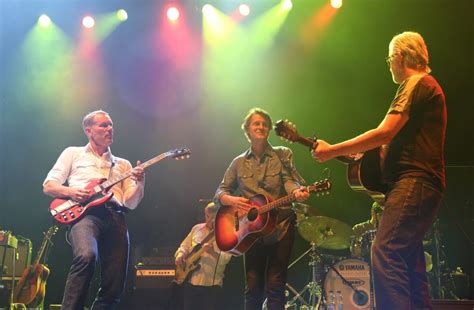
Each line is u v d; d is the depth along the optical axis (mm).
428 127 3234
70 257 9328
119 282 4680
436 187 3166
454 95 9102
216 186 9672
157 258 7141
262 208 4590
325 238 7402
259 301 4578
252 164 4941
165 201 9672
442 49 9117
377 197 4336
